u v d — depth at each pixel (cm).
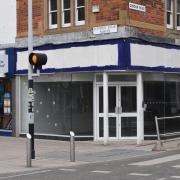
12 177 1184
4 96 2277
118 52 1861
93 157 1566
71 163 1434
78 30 1981
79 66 1966
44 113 2159
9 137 2197
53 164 1416
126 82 1975
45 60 1503
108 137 1958
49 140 2091
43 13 2095
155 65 1991
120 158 1538
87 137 2025
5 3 2234
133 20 1894
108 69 1883
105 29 1894
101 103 2000
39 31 2106
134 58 1880
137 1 1917
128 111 1983
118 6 1867
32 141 1520
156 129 1842
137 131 1938
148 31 1972
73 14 2012
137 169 1265
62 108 2098
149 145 1883
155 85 2064
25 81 2211
